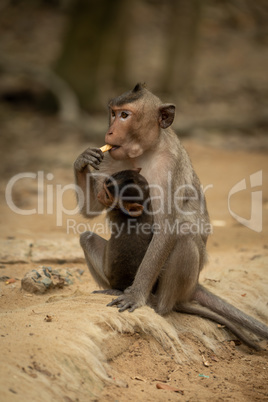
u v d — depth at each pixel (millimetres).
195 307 10133
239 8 51219
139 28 51781
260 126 31656
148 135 9477
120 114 9461
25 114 32500
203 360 9219
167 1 54281
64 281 11062
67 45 33281
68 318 8492
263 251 13844
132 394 7586
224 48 49969
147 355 8688
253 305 11117
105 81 35812
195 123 31047
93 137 28969
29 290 10531
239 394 8117
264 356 9859
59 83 32562
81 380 7461
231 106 36344
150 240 9742
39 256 12695
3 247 13070
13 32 48812
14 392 6672
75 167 9727
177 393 7863
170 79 37062
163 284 9703
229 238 15234
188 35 37375
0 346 7469
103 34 33000
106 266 9875
